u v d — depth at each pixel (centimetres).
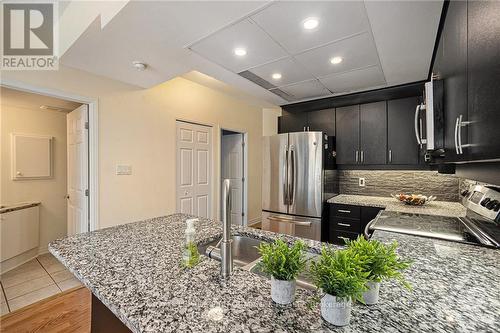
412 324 59
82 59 210
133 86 281
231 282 82
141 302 70
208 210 378
